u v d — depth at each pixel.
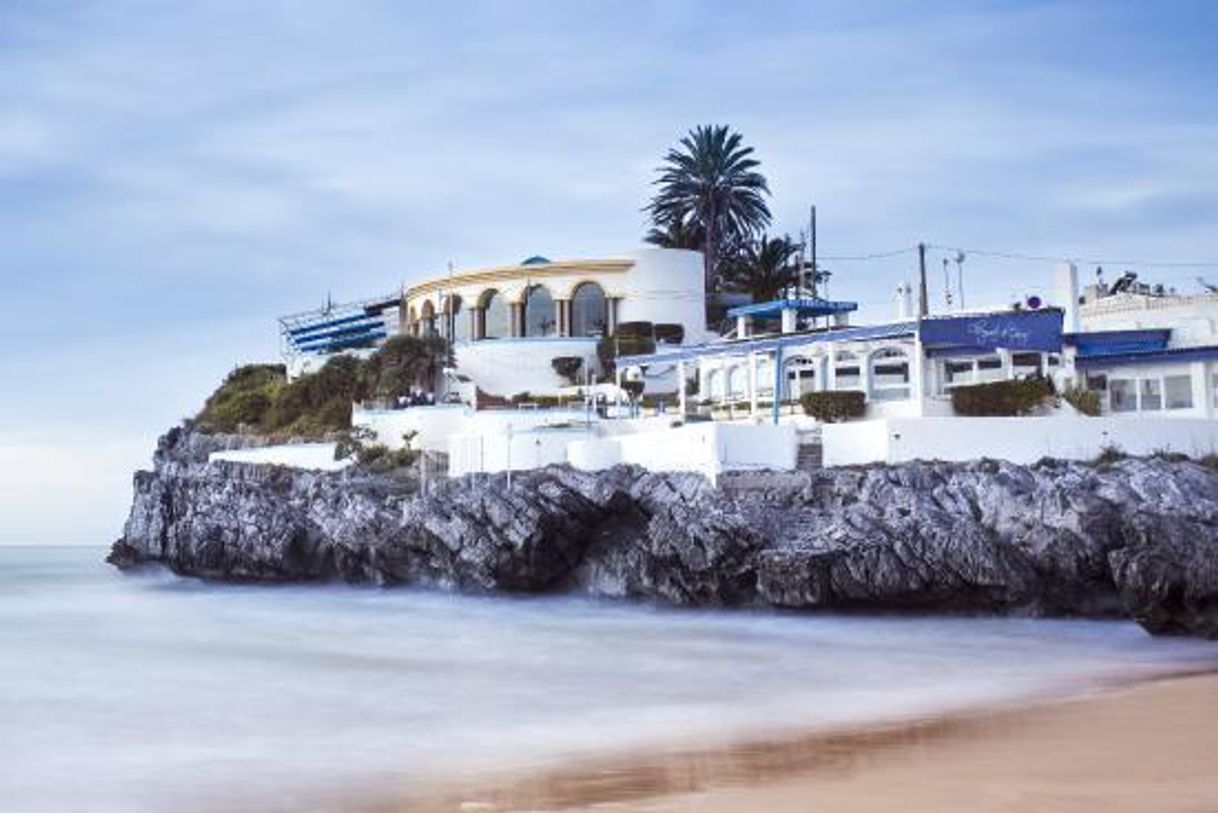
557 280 88.75
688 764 23.97
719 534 49.19
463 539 57.22
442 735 27.78
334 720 29.64
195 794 22.08
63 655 42.28
